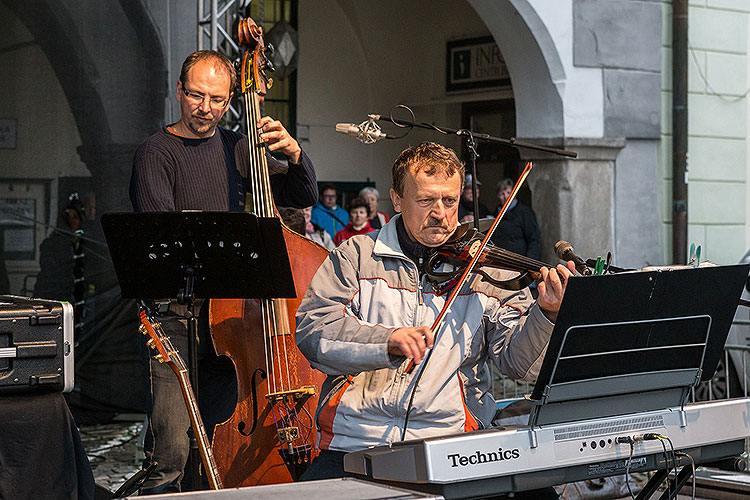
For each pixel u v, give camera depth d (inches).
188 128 159.3
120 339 273.9
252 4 474.6
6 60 264.8
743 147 409.1
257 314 147.3
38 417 128.4
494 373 306.5
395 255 113.5
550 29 356.8
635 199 381.1
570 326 92.3
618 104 373.4
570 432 95.2
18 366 126.4
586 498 178.7
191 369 135.6
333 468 113.4
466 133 140.7
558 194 363.9
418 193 109.3
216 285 134.3
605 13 368.8
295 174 167.8
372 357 103.1
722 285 99.3
